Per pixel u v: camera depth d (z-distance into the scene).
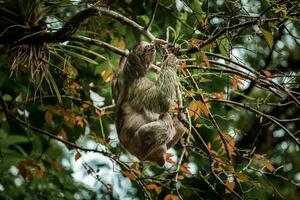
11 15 8.86
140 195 13.27
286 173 14.34
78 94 10.45
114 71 9.71
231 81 9.80
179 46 8.61
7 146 11.16
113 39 10.72
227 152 8.93
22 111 12.27
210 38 8.23
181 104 8.66
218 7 10.91
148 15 11.68
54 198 11.92
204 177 8.86
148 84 8.95
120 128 9.02
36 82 9.07
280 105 8.91
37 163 10.32
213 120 8.98
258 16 8.17
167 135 8.80
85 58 9.20
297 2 8.36
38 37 8.82
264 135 16.22
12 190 11.80
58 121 11.78
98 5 9.01
